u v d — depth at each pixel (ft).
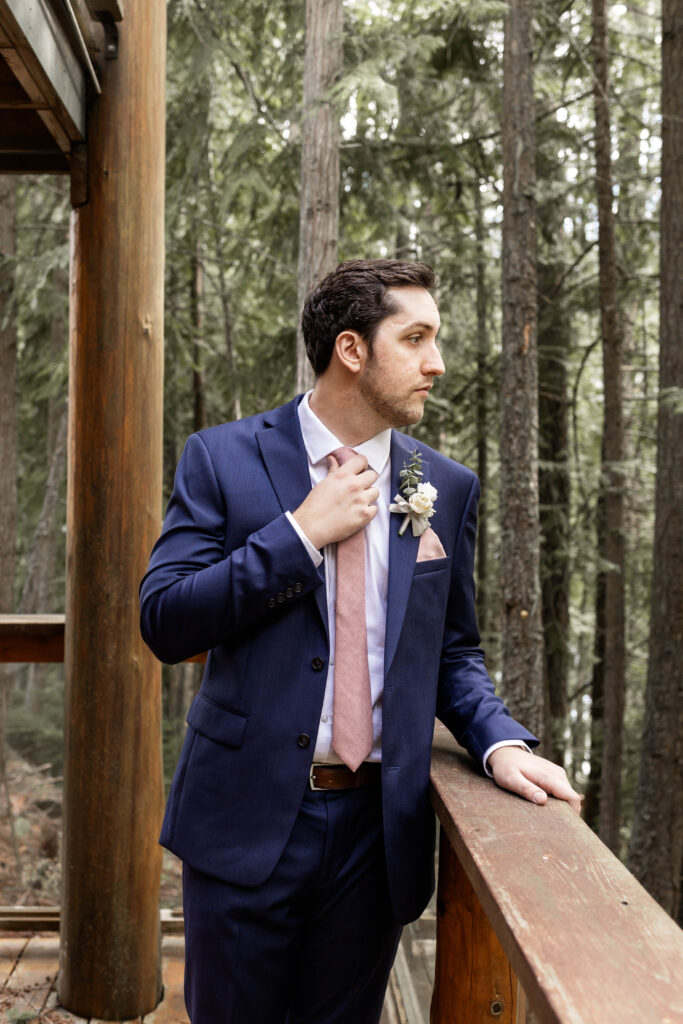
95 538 8.61
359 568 4.92
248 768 4.81
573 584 45.68
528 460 25.79
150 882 8.88
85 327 8.59
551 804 4.57
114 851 8.66
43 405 38.91
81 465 8.64
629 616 38.86
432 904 8.14
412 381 4.84
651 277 31.81
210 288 40.47
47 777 30.35
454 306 36.01
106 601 8.61
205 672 5.25
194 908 5.01
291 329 29.94
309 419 5.10
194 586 4.58
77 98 7.99
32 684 38.42
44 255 26.11
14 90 7.32
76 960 8.73
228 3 26.68
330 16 23.15
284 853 4.87
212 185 32.40
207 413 38.42
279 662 4.81
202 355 34.55
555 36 30.32
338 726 4.83
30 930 10.12
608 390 30.25
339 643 4.88
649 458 36.73
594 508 34.58
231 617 4.58
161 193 8.87
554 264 34.63
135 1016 8.79
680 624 23.86
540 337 34.88
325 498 4.70
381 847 5.14
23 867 22.03
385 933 5.26
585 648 50.29
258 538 4.63
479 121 31.24
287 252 31.37
